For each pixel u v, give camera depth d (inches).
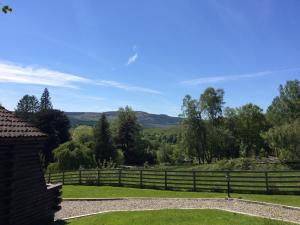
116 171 1101.1
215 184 872.9
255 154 2608.3
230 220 488.7
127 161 3164.4
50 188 511.2
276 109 2881.4
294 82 2832.2
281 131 1562.5
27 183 446.0
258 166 1384.1
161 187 936.3
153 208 639.1
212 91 2472.9
